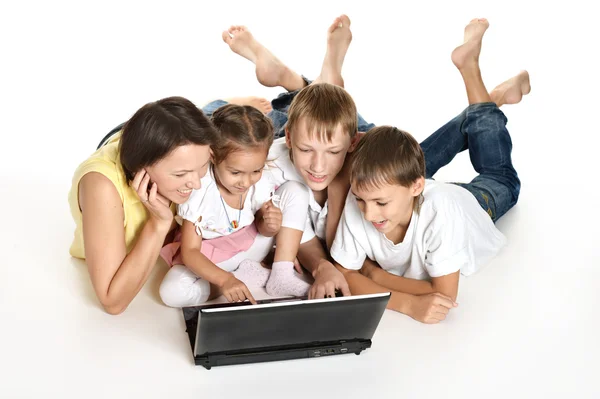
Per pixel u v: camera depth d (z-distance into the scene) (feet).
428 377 8.42
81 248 10.37
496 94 13.23
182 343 8.91
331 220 10.34
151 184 9.00
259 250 10.26
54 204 12.09
